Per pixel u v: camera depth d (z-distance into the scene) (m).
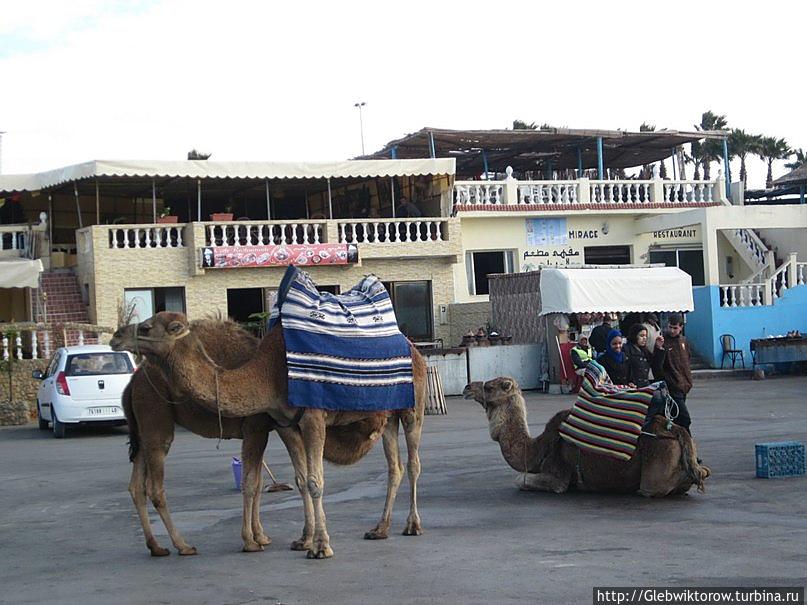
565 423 12.74
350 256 32.81
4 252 33.50
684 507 11.48
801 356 31.84
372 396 9.84
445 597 7.77
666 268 29.25
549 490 12.82
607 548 9.38
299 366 9.36
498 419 13.17
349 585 8.30
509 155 39.84
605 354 14.17
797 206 34.97
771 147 61.75
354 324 9.99
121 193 35.09
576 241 37.38
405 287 34.38
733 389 27.89
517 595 7.74
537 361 30.00
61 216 35.16
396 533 10.62
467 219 36.00
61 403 22.66
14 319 33.72
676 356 13.66
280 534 10.83
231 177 31.42
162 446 9.87
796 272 35.22
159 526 11.71
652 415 12.15
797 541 9.41
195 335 9.24
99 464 17.89
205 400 9.13
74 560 9.96
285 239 32.62
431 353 29.20
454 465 15.65
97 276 30.86
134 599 8.14
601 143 36.91
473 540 10.03
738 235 39.25
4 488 15.52
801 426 18.98
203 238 31.53
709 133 38.53
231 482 15.06
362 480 14.69
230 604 7.84
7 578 9.23
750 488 12.52
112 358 23.44
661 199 38.12
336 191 37.31
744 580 7.96
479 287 36.47
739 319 34.09
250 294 34.03
